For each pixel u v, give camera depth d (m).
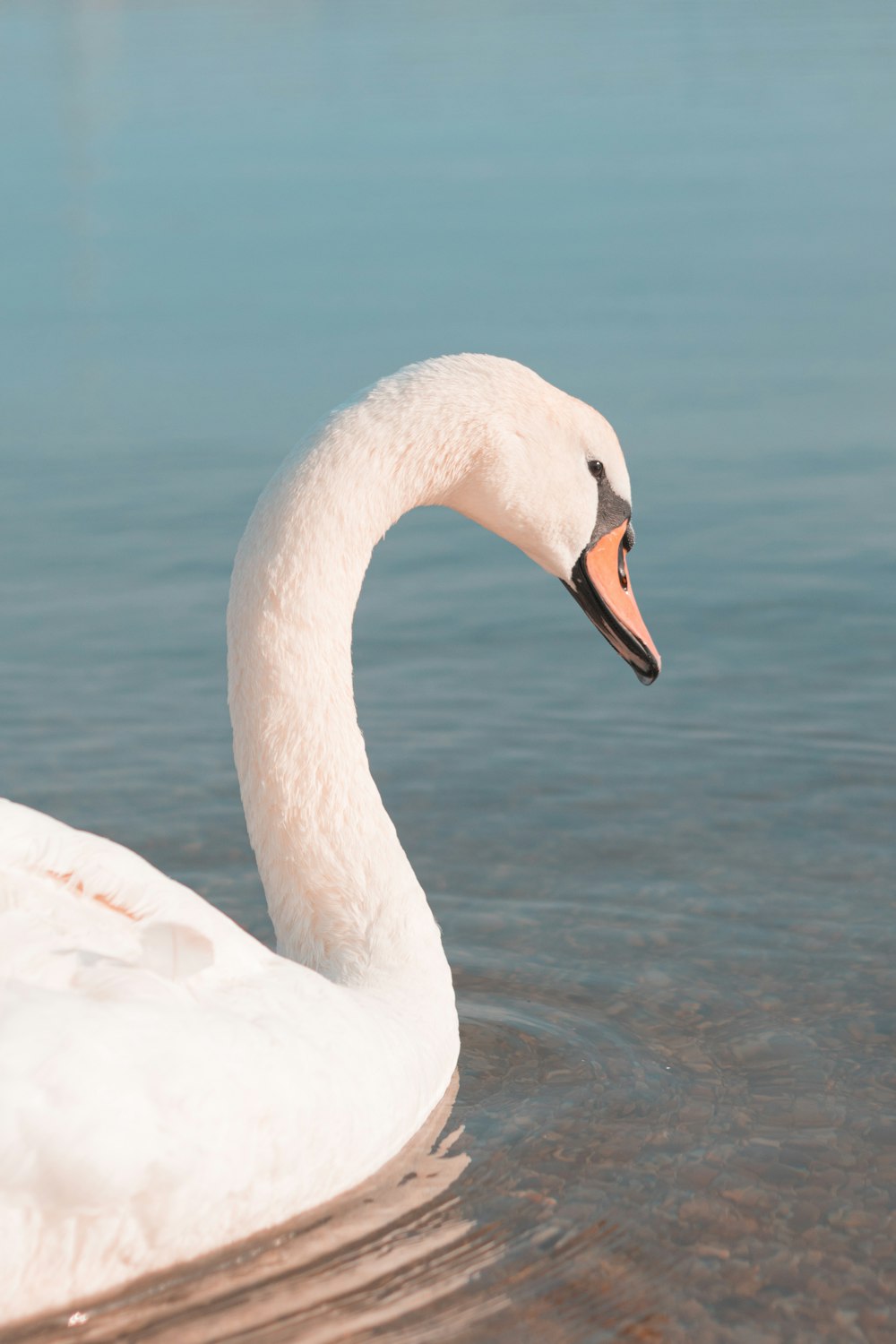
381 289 19.20
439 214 23.42
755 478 13.13
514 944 6.72
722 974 6.45
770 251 21.14
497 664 9.84
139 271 20.47
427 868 7.41
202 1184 4.09
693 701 9.25
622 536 6.35
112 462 13.52
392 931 5.61
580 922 6.91
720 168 26.59
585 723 9.00
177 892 4.50
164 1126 3.96
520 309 18.19
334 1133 4.50
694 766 8.47
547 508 6.14
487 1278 4.52
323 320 17.75
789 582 11.00
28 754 8.56
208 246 21.80
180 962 4.15
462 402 5.87
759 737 8.77
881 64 38.03
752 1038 5.97
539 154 28.17
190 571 11.30
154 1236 4.11
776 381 15.59
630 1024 6.09
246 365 16.11
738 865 7.40
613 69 38.88
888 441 13.95
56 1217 3.89
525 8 61.25
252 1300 4.32
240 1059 4.17
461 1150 5.16
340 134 30.52
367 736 8.84
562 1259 4.62
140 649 10.00
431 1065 5.21
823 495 12.70
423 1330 4.30
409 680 9.59
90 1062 3.84
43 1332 4.12
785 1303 4.46
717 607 10.64
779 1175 5.07
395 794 8.15
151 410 14.84
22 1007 3.84
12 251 21.83
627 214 23.31
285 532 5.62
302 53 44.72
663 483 13.05
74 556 11.53
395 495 5.79
